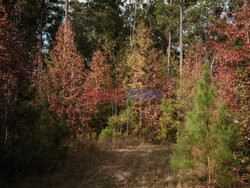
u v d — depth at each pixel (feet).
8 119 21.17
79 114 38.14
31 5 58.90
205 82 22.85
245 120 18.94
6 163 22.17
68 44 41.78
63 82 37.86
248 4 22.56
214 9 57.93
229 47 23.91
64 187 20.10
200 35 62.64
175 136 45.62
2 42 23.97
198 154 22.26
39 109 22.18
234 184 18.74
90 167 26.84
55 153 26.30
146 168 26.99
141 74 51.13
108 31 87.20
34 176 22.26
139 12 90.43
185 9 66.80
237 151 19.43
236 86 21.63
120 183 21.99
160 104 51.19
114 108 62.28
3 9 25.46
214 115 21.27
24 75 24.41
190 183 21.18
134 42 59.21
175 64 74.18
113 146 41.70
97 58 56.24
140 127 52.16
